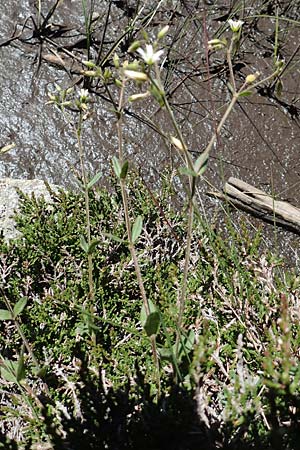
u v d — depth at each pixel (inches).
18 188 123.9
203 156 80.3
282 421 92.7
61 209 124.3
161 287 105.7
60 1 163.8
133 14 164.2
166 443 86.8
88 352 108.7
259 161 147.2
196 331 106.3
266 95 156.3
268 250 123.8
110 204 126.9
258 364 102.7
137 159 143.7
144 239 125.1
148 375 102.4
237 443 85.7
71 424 88.4
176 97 154.0
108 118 148.1
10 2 162.6
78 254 119.7
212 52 160.6
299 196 143.1
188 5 166.9
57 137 144.8
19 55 155.4
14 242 119.0
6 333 109.5
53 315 112.0
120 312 114.7
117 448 87.9
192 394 86.4
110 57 156.2
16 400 98.7
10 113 147.0
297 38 167.0
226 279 113.9
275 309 107.3
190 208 84.8
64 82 152.8
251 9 167.8
